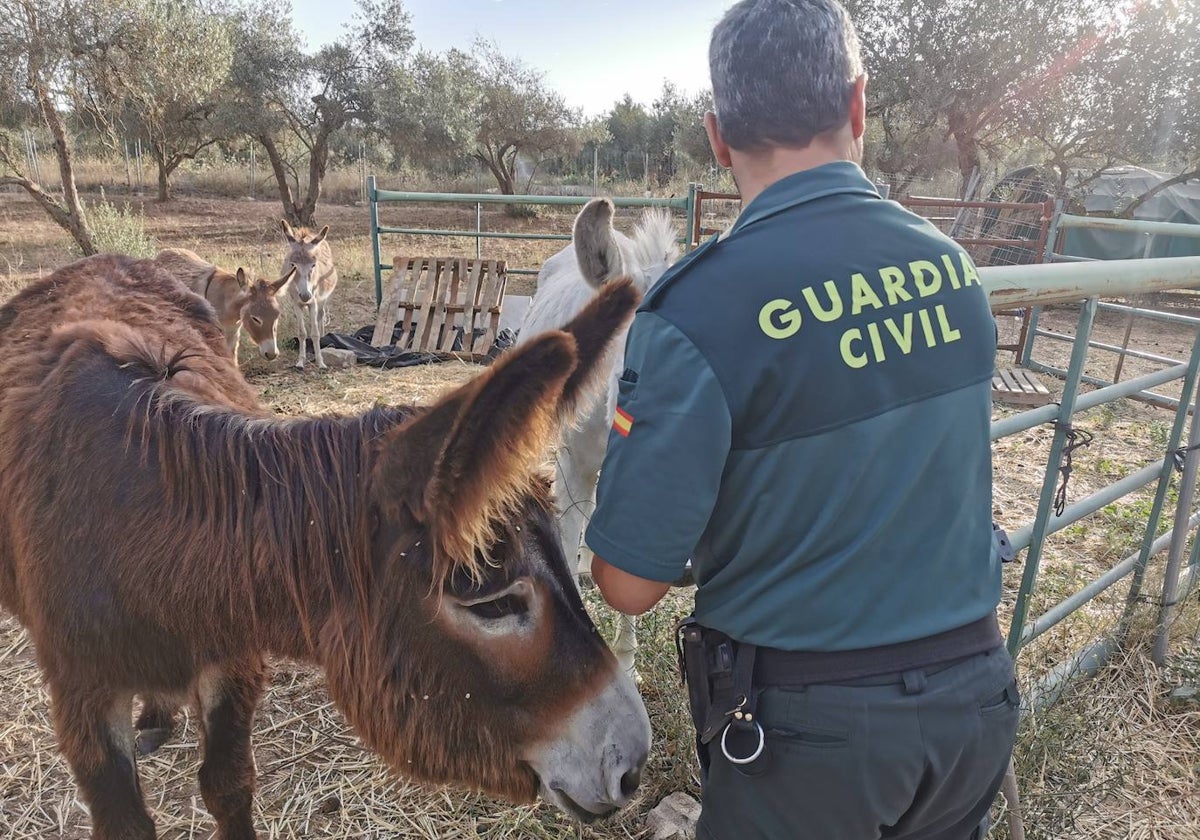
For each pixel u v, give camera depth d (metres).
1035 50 14.01
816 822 1.21
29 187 10.77
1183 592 3.31
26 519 1.74
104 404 1.72
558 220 23.83
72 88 11.33
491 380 1.15
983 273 1.85
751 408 1.08
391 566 1.42
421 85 22.12
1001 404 7.18
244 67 19.47
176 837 2.36
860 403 1.08
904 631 1.14
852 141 1.20
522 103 25.72
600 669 1.45
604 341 1.46
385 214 24.75
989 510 1.28
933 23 14.79
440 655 1.43
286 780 2.56
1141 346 9.96
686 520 1.08
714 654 1.25
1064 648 3.12
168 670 1.67
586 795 1.43
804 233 1.11
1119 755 2.58
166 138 22.47
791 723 1.17
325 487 1.50
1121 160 14.91
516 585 1.38
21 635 3.29
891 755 1.14
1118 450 5.95
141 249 11.03
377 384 7.57
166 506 1.58
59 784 2.54
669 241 2.73
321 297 9.59
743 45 1.14
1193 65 13.21
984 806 1.34
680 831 2.29
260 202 26.53
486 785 1.52
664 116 37.72
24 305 2.55
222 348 2.57
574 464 2.76
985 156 18.08
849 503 1.11
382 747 1.54
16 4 10.50
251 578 1.54
